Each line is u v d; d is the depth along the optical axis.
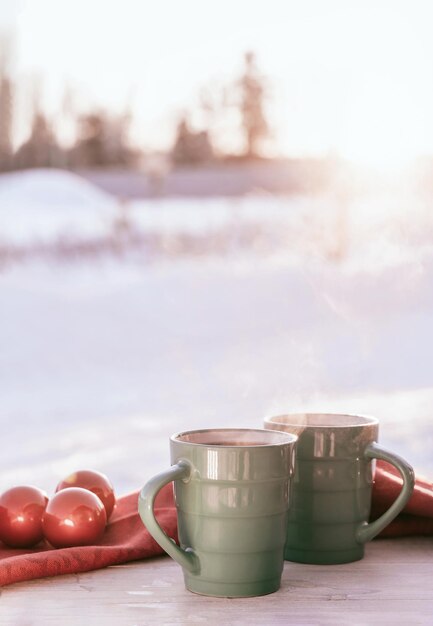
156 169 11.92
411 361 5.23
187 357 5.71
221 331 6.97
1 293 9.09
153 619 0.71
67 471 2.74
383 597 0.76
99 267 10.53
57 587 0.79
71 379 5.01
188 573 0.78
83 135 12.30
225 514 0.76
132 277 10.03
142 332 7.03
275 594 0.77
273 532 0.77
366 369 4.93
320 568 0.85
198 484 0.77
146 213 11.28
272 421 0.92
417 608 0.73
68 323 7.47
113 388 4.68
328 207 10.11
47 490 2.45
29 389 4.68
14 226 10.55
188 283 9.28
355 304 7.82
